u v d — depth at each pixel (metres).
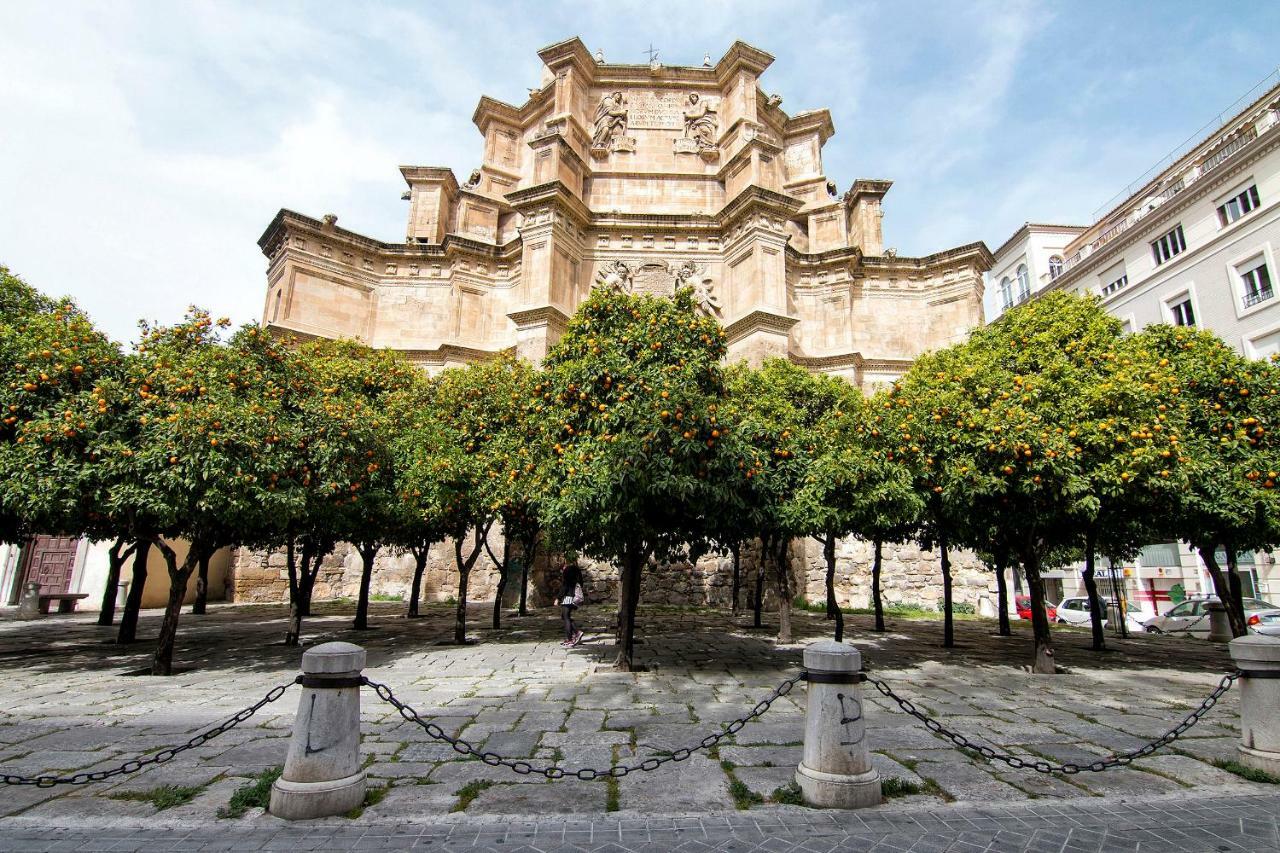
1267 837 4.19
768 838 4.12
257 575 24.02
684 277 26.53
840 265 28.34
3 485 8.79
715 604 22.72
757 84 30.39
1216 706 8.07
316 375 12.95
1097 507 9.54
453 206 31.12
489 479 12.68
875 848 4.00
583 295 26.67
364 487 12.32
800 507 10.59
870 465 10.68
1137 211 32.03
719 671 10.24
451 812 4.51
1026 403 10.63
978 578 24.78
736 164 27.44
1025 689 9.28
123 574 24.36
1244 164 24.03
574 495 9.28
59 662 11.33
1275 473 10.35
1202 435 11.05
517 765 5.46
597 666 10.53
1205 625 19.17
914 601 24.59
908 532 15.55
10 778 4.35
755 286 24.53
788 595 14.05
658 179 28.95
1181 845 4.07
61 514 9.50
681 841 4.07
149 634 15.36
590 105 30.34
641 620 18.42
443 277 28.09
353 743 4.66
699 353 10.67
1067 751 6.04
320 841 4.04
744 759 5.66
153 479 8.93
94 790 4.88
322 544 17.44
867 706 8.02
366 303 27.30
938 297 28.61
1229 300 24.28
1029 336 13.51
